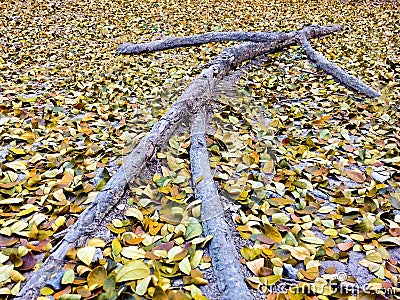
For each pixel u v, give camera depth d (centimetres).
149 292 166
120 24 776
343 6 1006
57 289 168
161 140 273
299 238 206
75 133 330
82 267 178
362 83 442
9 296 166
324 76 493
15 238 203
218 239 191
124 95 432
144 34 716
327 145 319
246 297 158
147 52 602
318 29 667
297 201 240
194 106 312
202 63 543
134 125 326
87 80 479
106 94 427
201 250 189
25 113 368
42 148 300
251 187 246
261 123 344
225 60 445
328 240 204
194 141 279
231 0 1037
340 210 230
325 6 1002
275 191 249
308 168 277
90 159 285
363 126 353
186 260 183
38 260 188
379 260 192
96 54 596
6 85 450
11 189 242
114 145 309
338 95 433
